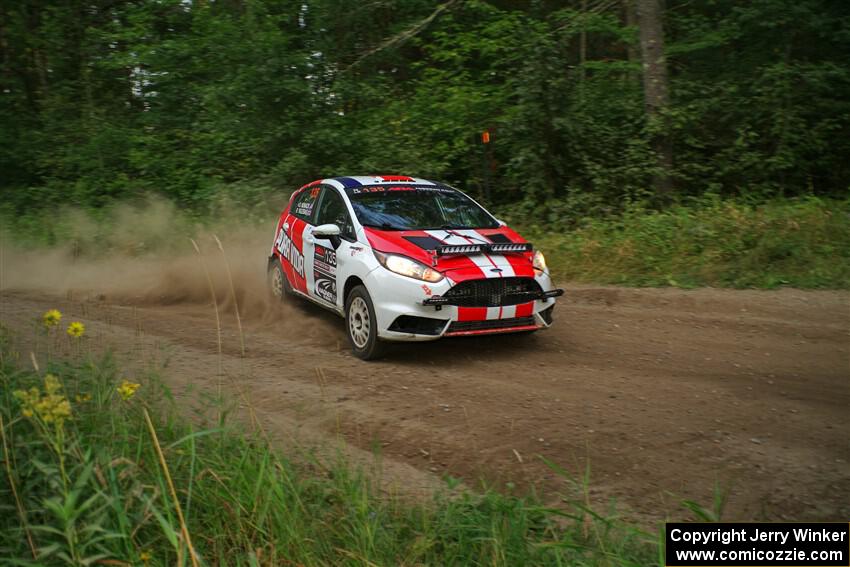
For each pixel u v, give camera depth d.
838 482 4.19
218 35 15.09
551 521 3.67
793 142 13.12
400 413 5.34
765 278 9.22
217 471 3.63
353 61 17.00
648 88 13.05
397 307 6.34
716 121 13.88
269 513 3.32
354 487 3.64
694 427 5.00
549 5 18.41
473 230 7.23
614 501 3.72
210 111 15.54
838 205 11.45
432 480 4.28
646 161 12.72
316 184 8.45
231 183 14.75
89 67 18.69
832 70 12.95
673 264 10.05
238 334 7.91
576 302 9.05
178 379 6.11
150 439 3.83
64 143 17.30
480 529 3.37
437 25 17.95
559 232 12.41
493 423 5.12
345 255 7.02
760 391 5.72
